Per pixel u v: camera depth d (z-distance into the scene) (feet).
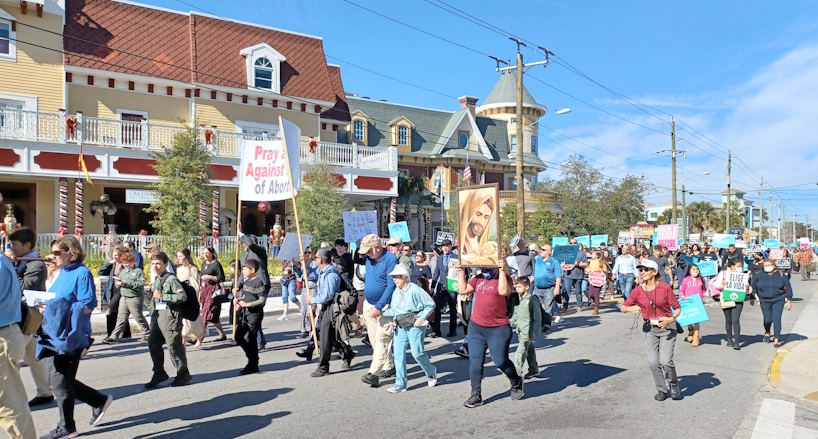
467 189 22.39
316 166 77.15
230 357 30.96
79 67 73.82
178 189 63.36
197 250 65.72
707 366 30.14
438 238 56.08
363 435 18.45
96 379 25.90
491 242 21.52
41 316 16.01
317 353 29.40
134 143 71.61
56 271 23.76
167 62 80.89
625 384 25.68
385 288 25.00
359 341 35.65
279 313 51.13
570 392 24.22
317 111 93.40
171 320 23.97
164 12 85.40
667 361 23.11
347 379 25.96
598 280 49.47
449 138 139.54
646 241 131.23
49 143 65.10
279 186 31.71
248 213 88.38
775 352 34.17
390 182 87.20
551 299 40.32
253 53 86.28
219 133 75.77
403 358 23.84
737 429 19.76
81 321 18.04
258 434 18.43
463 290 22.24
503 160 149.89
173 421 19.69
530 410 21.50
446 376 26.81
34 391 23.94
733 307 35.29
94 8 79.56
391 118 136.67
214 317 34.30
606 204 138.82
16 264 23.85
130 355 31.60
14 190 73.05
